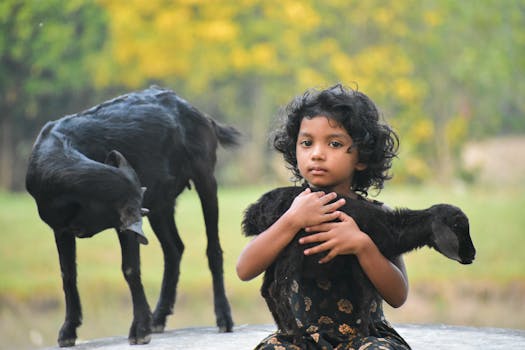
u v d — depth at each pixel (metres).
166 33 31.08
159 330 8.05
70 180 6.79
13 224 19.33
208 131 8.23
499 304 15.05
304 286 4.80
